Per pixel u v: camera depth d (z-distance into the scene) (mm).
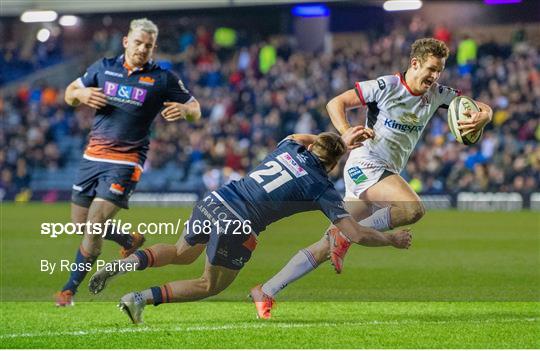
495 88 89625
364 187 28312
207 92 99938
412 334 22938
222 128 94375
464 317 25828
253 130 92812
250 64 103312
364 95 27125
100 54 111188
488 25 106875
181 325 24453
